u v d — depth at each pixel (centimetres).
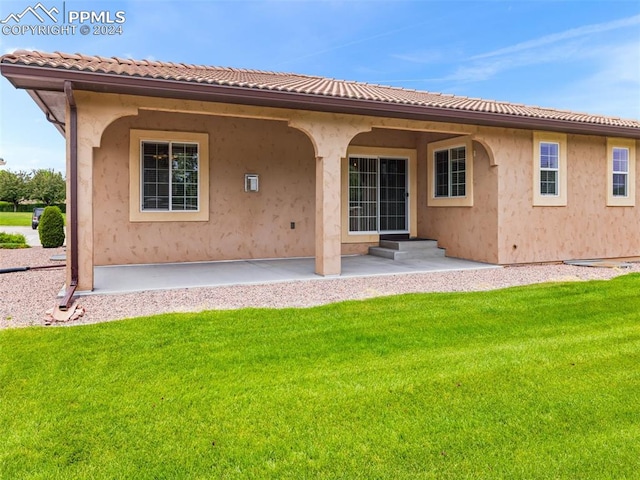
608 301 724
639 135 1216
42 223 1609
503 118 1004
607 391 392
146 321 583
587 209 1225
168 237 1118
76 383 402
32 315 622
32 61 644
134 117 1079
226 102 827
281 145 1226
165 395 381
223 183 1166
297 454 298
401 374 427
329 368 443
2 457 293
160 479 273
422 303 704
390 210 1357
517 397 380
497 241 1098
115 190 1073
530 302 715
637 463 288
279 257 1231
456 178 1226
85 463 288
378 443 311
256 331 554
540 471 280
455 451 302
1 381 403
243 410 356
